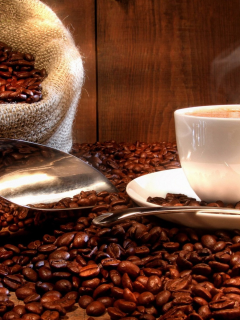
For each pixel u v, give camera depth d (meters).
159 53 0.62
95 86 0.62
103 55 0.61
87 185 0.38
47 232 0.35
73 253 0.29
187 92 0.63
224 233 0.30
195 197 0.37
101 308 0.25
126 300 0.25
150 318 0.24
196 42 0.62
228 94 0.64
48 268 0.28
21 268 0.29
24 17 0.51
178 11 0.61
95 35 0.60
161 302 0.25
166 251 0.29
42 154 0.37
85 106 0.62
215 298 0.25
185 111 0.35
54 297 0.26
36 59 0.51
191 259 0.28
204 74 0.63
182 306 0.24
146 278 0.27
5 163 0.35
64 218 0.35
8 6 0.50
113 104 0.62
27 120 0.41
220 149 0.32
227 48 0.63
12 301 0.27
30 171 0.36
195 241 0.30
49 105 0.42
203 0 0.61
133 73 0.62
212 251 0.28
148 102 0.63
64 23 0.60
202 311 0.24
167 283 0.26
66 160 0.38
